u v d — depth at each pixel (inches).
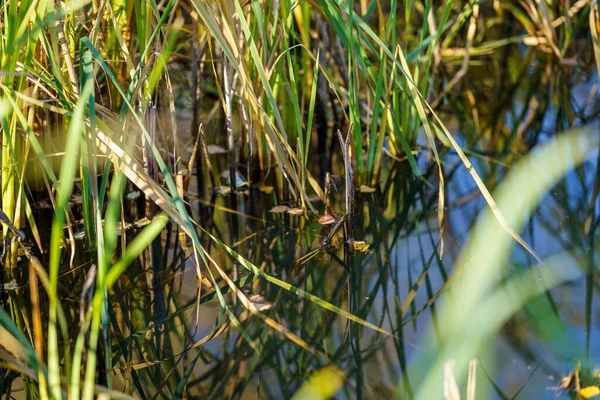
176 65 97.2
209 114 90.7
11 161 69.5
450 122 94.0
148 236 60.9
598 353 61.9
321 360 63.6
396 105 80.4
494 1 116.6
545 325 63.6
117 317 67.3
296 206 79.7
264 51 76.4
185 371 63.2
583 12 103.2
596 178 81.1
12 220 70.4
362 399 60.6
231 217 78.5
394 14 76.5
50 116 76.6
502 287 66.7
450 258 72.3
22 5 64.4
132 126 73.1
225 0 73.2
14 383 62.4
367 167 81.9
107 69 63.0
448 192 81.0
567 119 93.1
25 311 67.4
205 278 70.7
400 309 67.3
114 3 75.1
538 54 110.7
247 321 66.7
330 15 75.9
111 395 56.7
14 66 64.9
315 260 72.6
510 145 88.3
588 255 70.6
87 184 70.7
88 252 72.1
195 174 85.1
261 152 83.0
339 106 95.2
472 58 110.7
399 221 77.3
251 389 61.9
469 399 55.9
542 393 59.6
